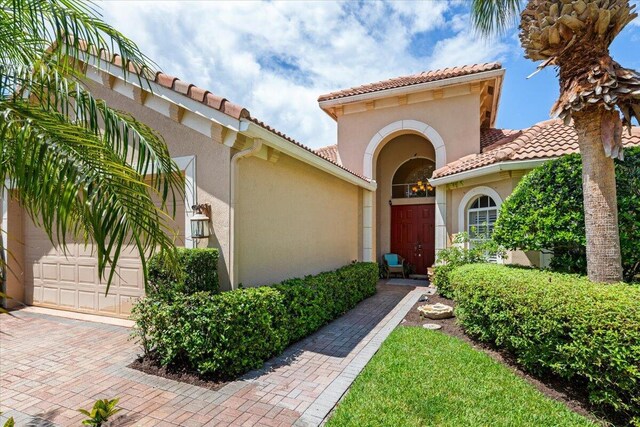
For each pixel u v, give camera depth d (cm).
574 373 410
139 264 723
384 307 904
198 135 619
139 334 531
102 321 737
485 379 463
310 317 667
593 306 387
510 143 1036
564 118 505
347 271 922
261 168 682
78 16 346
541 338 443
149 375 489
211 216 605
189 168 625
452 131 1256
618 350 353
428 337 636
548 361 439
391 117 1348
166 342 492
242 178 620
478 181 1044
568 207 563
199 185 618
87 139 294
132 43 376
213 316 474
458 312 683
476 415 376
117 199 281
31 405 413
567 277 527
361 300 982
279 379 475
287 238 779
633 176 535
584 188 509
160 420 376
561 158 599
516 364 520
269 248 705
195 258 536
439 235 1189
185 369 496
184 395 432
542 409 389
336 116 1477
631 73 452
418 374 478
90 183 271
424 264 1449
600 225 487
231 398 424
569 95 490
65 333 667
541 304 439
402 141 1495
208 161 611
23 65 339
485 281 575
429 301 959
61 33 353
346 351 582
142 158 391
